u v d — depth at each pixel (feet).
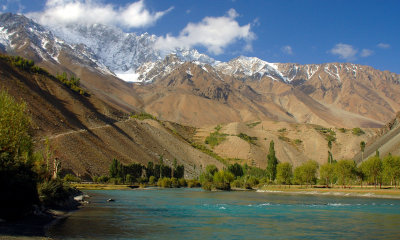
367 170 512.63
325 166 595.88
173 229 181.06
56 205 236.02
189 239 156.56
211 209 273.75
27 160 229.45
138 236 160.45
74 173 574.56
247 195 462.19
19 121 213.46
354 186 560.61
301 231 179.32
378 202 341.41
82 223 189.26
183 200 360.69
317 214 245.45
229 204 317.63
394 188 497.46
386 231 179.93
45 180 247.91
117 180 619.26
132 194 443.32
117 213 238.68
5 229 151.23
